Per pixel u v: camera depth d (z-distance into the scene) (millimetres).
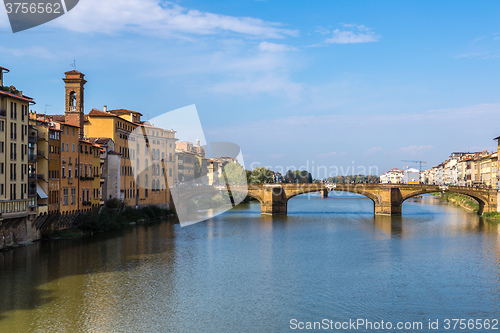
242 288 52469
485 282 55406
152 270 60031
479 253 74250
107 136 101938
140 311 44000
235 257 70125
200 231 98375
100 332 38625
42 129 75312
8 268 58562
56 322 40625
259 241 86188
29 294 48406
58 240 78188
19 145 68250
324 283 54969
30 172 72062
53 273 56844
